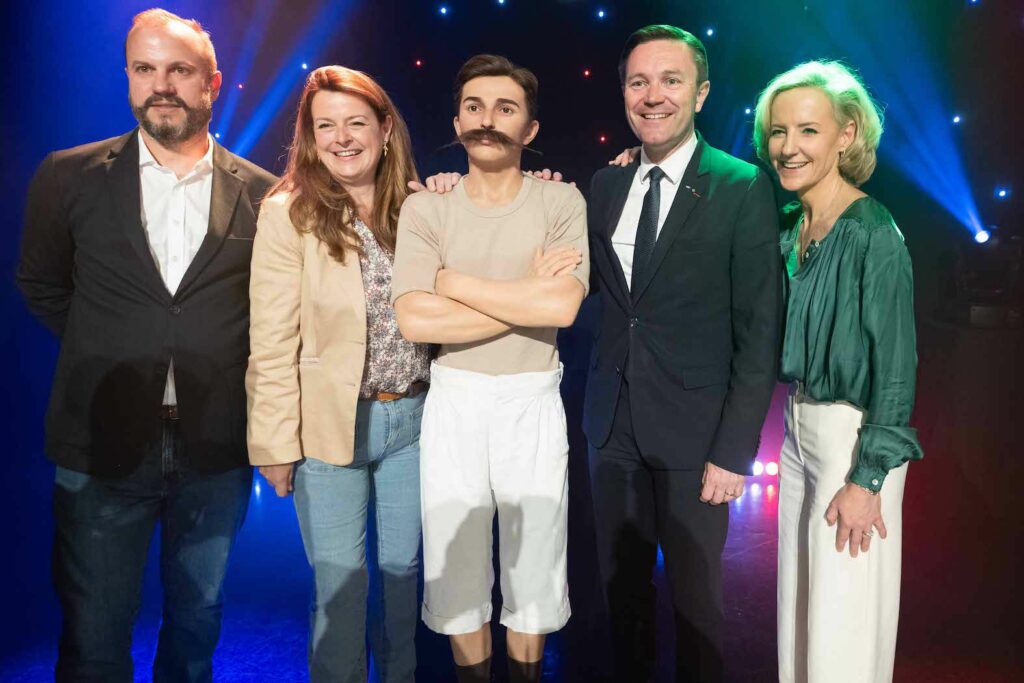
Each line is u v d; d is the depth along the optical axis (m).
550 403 1.90
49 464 4.43
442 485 1.88
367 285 1.99
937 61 6.37
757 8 6.90
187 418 2.01
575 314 1.79
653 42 1.96
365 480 2.05
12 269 5.47
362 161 1.97
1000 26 6.05
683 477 2.04
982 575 3.27
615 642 2.23
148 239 2.01
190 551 2.11
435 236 1.88
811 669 1.84
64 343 2.05
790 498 1.97
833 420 1.83
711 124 7.32
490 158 1.81
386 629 2.14
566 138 7.95
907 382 1.71
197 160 2.06
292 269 1.97
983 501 3.98
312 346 1.99
